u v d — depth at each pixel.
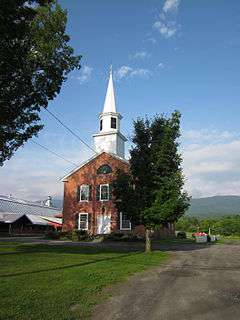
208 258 21.47
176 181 23.75
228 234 86.88
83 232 40.88
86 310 8.73
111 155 44.66
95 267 15.34
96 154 45.28
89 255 20.48
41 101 20.45
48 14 21.20
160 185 23.80
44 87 20.64
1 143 19.72
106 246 29.25
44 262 16.36
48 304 8.94
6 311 8.15
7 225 53.78
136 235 38.81
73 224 44.75
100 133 52.47
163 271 15.37
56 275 12.80
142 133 24.69
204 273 14.98
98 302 9.59
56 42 21.09
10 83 18.75
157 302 9.79
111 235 38.78
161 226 23.97
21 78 19.09
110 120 53.19
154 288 11.60
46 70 20.77
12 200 65.62
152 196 23.92
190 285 12.15
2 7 14.96
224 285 12.18
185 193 23.86
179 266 17.19
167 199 23.78
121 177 24.81
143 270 15.48
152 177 23.86
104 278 12.84
